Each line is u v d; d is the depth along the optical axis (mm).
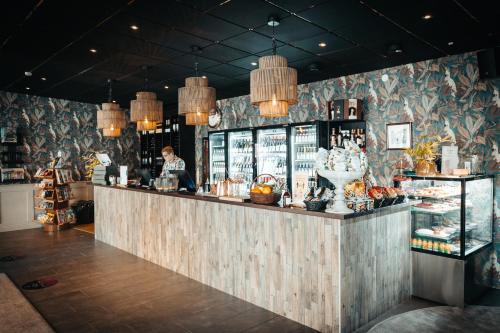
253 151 7496
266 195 3662
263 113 3953
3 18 3965
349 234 3193
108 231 6559
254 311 3664
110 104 6391
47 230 7824
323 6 3645
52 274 4816
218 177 8695
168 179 5254
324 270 3205
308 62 5652
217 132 8453
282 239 3547
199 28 4289
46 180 7945
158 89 7719
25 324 3344
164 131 9930
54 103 8859
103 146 9820
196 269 4590
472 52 4984
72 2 3582
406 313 3688
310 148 6758
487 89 4812
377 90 6027
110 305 3795
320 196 3375
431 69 5387
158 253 5273
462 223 3893
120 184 6426
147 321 3422
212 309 3703
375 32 4359
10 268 5082
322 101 6812
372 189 3660
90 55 5328
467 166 4547
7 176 7945
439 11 3719
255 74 3736
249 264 3885
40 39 4633
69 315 3549
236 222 4023
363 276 3373
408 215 4078
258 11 3797
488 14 3777
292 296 3471
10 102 8148
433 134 5348
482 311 3770
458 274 3883
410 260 4152
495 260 4645
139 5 3662
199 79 4738
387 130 5875
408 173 4727
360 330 3295
